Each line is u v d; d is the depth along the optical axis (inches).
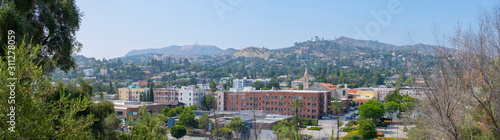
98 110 1013.8
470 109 850.8
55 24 892.0
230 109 5344.5
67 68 1015.6
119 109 4131.4
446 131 770.2
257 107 5206.7
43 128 526.9
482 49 710.5
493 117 771.4
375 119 4163.4
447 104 735.7
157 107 4761.3
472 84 720.3
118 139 1158.3
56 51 960.3
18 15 738.2
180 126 3230.8
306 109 4894.2
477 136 877.8
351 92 7800.2
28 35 802.2
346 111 6102.4
